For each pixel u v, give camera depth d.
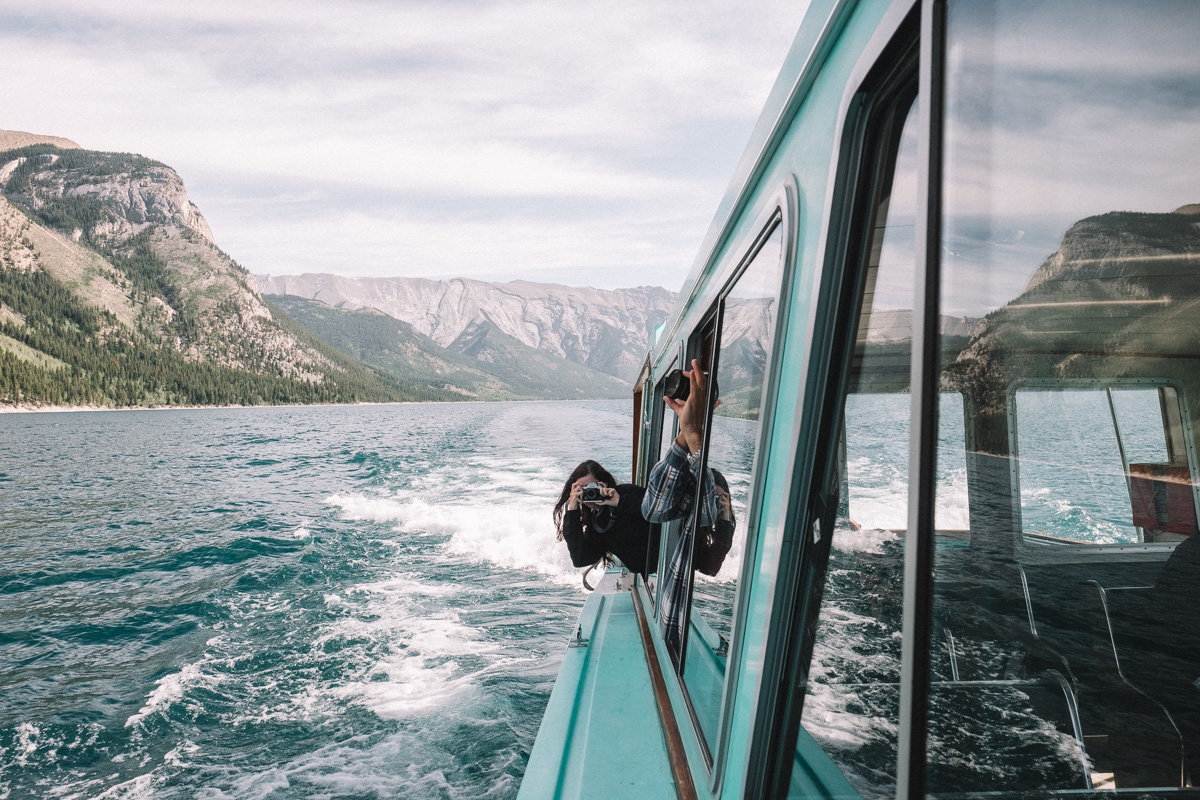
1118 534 1.05
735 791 1.44
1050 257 0.84
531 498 22.97
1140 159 0.78
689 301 3.45
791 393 1.32
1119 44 0.77
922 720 0.76
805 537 1.23
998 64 0.80
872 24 1.08
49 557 18.78
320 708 8.51
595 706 3.03
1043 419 1.01
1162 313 0.93
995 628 1.03
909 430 0.82
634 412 8.07
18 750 8.11
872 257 1.08
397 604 12.34
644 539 4.11
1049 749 1.01
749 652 1.45
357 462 40.94
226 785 7.07
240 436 68.81
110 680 10.20
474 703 8.20
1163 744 1.01
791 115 1.53
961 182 0.80
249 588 14.21
